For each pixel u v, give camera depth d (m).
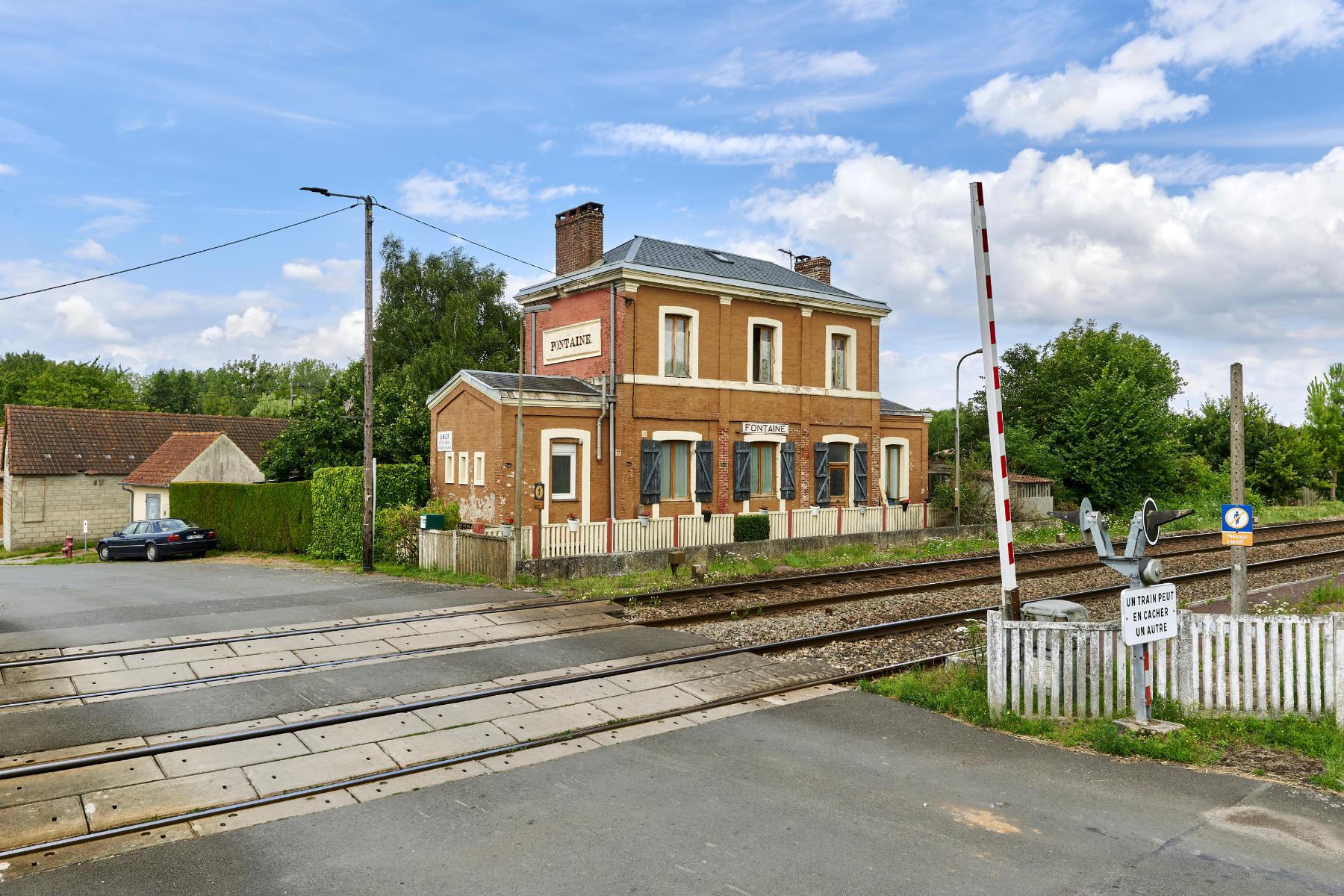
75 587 19.31
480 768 8.16
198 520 32.22
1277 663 9.21
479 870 6.09
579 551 20.61
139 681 10.62
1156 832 6.65
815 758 8.41
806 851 6.35
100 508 39.16
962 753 8.52
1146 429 37.50
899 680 11.03
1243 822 6.82
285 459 30.62
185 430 43.41
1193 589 18.22
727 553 23.06
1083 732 8.94
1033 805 7.19
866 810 7.11
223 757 8.23
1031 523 31.61
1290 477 47.41
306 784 7.65
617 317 24.41
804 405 28.22
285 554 27.55
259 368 108.69
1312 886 5.80
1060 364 49.22
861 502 29.78
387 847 6.46
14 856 6.27
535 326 27.80
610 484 24.17
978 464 38.53
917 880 5.89
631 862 6.20
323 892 5.79
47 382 69.75
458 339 47.47
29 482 37.12
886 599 17.61
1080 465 37.94
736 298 26.50
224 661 11.62
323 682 10.70
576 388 24.62
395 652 12.41
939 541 27.88
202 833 6.70
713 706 10.24
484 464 23.22
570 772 8.05
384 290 49.41
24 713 9.32
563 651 12.57
